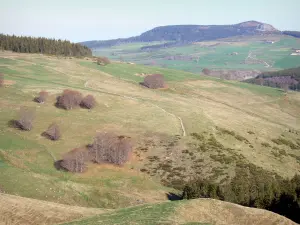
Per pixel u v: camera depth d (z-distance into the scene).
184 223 30.97
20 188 44.78
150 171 61.72
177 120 84.75
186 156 66.75
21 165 55.44
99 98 95.88
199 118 87.94
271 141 84.31
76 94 88.12
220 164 65.06
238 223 35.06
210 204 37.19
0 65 125.44
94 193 48.78
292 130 99.94
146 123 80.88
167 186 57.97
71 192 47.19
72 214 35.34
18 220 32.59
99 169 60.19
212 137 76.31
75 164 58.28
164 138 72.94
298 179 51.16
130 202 48.69
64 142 69.00
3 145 62.75
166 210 34.62
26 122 71.75
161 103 101.69
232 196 47.22
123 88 117.00
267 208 44.88
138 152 67.06
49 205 36.62
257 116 112.94
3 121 74.38
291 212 42.88
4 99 86.62
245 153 72.31
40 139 69.00
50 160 61.47
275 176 64.81
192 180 59.53
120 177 58.56
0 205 34.19
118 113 87.06
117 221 31.42
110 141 65.94
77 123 77.94
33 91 94.75
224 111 104.75
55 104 87.75
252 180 60.38
